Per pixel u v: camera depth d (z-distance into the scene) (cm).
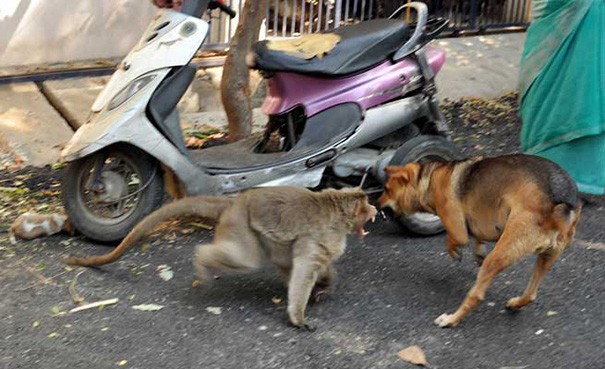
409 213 635
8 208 697
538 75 718
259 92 867
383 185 672
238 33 744
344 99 667
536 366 568
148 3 891
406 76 676
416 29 678
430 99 682
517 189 586
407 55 675
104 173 646
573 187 585
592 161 711
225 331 583
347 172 675
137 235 608
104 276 623
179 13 649
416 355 569
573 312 607
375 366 564
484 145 820
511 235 579
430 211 627
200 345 573
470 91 920
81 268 628
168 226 675
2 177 742
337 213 587
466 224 613
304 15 923
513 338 586
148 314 593
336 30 680
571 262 653
